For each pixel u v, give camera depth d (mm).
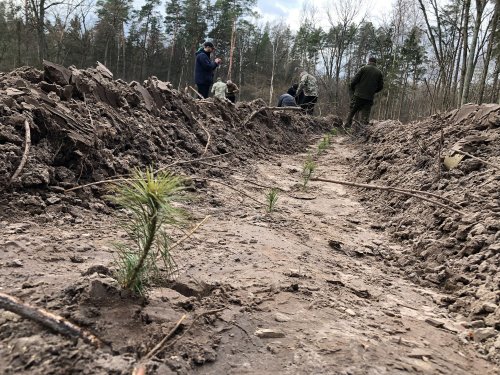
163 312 2115
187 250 3160
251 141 8695
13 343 1688
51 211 3434
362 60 41469
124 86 6359
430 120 7664
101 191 4020
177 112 7059
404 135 7855
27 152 3588
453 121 6914
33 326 1801
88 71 5695
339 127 14836
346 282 3117
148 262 2162
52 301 2029
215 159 6617
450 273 3348
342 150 10461
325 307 2586
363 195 6160
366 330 2379
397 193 5492
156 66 50406
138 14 46469
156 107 6562
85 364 1640
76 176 4023
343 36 34062
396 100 32094
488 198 4160
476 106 6734
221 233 3721
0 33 29875
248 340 2107
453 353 2297
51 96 4648
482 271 3180
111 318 1954
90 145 4227
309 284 2883
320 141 12055
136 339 1888
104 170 4328
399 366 2031
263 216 4535
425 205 4668
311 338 2184
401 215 4902
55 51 31562
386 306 2826
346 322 2436
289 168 7699
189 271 2777
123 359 1727
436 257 3680
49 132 4004
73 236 3072
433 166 5656
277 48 49906
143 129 5617
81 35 35594
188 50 46688
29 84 4629
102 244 3008
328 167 8336
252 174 6625
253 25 44750
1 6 29375
